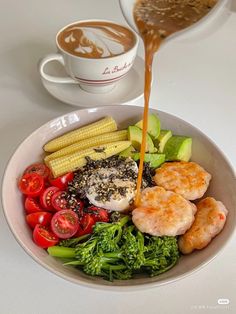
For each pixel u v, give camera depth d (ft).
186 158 0.88
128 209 0.80
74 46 0.95
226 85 1.09
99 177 0.82
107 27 1.01
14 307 0.64
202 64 1.16
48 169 0.84
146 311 0.65
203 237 0.71
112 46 0.96
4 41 1.20
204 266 0.65
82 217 0.77
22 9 1.34
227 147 0.93
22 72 1.09
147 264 0.69
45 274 0.69
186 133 0.88
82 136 0.88
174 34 0.67
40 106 1.00
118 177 0.82
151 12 0.72
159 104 1.02
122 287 0.61
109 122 0.90
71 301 0.65
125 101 0.99
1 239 0.73
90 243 0.70
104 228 0.72
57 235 0.73
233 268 0.71
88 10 1.35
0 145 0.90
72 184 0.81
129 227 0.75
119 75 0.98
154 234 0.73
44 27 1.26
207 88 1.08
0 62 1.12
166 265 0.70
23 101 1.01
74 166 0.84
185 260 0.71
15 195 0.77
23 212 0.77
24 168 0.82
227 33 1.27
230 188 0.77
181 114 1.00
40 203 0.79
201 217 0.75
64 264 0.68
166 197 0.78
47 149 0.87
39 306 0.65
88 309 0.65
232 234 0.68
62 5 1.37
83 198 0.80
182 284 0.68
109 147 0.87
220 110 1.02
